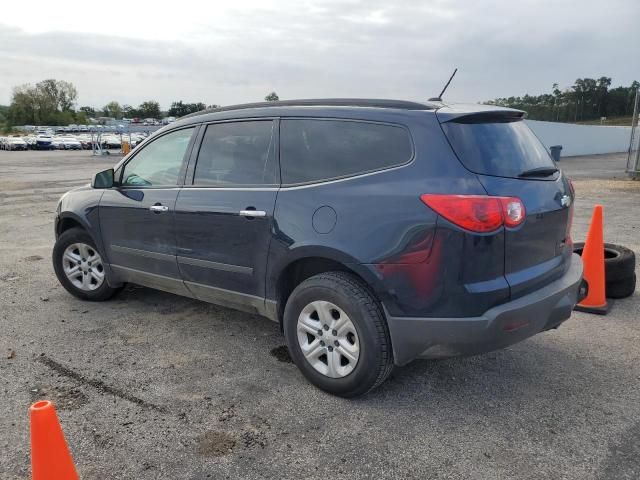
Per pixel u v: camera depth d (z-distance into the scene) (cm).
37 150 5541
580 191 1460
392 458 280
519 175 315
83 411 324
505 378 366
